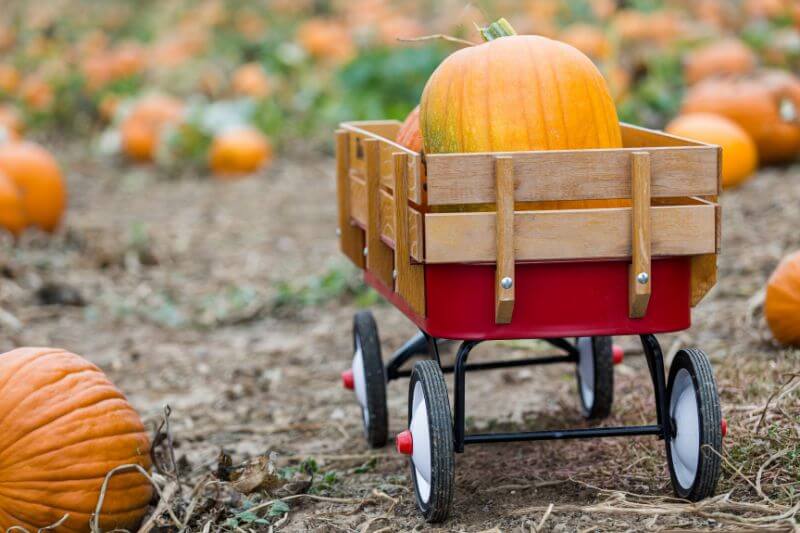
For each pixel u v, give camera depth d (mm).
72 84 11734
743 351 4020
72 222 7156
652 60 9203
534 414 3746
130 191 8531
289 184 8523
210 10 15320
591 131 3107
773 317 3957
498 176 2895
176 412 3990
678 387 3090
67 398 3053
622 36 10211
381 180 3205
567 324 2969
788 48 9648
